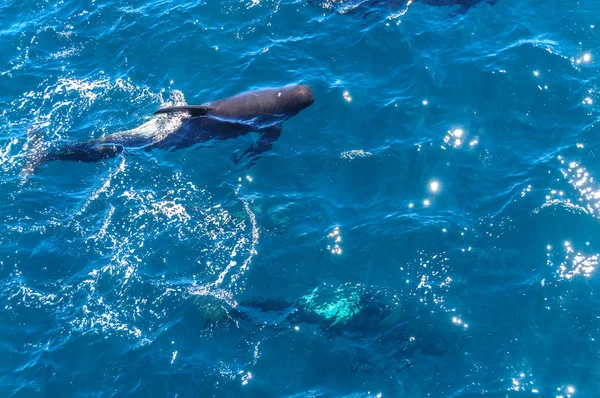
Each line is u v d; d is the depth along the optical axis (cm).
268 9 2441
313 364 1509
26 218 1853
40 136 2075
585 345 1488
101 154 2008
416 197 1845
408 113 2062
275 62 2269
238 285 1680
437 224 1761
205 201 1886
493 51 2212
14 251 1770
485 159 1914
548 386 1424
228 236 1791
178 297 1656
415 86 2141
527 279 1627
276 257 1734
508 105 2048
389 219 1794
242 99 2061
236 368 1504
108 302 1652
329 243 1755
